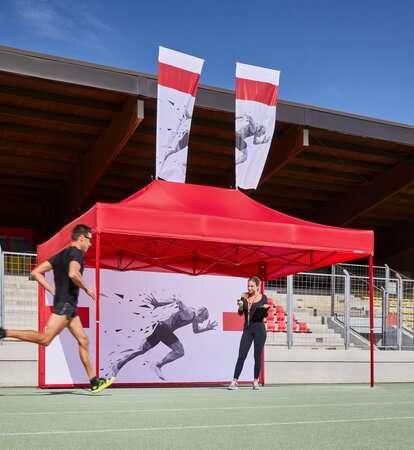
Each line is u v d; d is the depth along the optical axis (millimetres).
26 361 11930
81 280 7309
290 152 20984
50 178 24625
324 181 26469
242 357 10922
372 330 11930
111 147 19672
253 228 10578
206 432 4480
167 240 11750
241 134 13859
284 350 14578
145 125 20531
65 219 24438
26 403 7082
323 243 11047
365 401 7879
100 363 11734
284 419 5457
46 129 20375
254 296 11023
